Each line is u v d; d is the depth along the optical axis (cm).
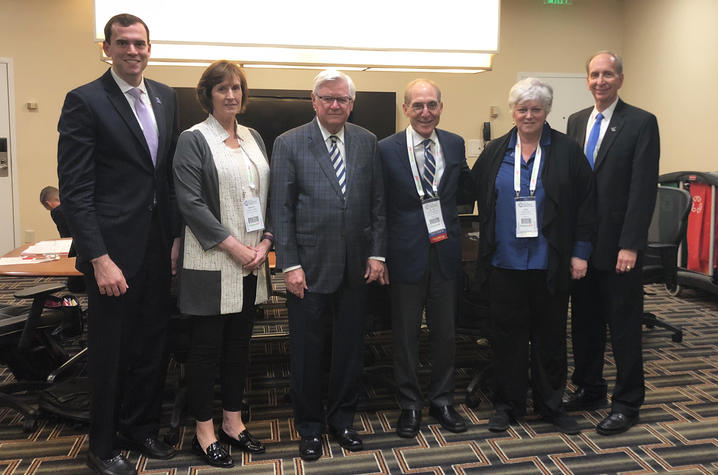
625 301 257
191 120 623
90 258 208
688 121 597
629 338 258
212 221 219
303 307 236
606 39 699
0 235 626
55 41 613
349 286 238
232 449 247
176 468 232
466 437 256
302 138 234
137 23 211
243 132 238
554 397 264
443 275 254
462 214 402
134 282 221
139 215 218
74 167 205
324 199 230
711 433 258
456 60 359
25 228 630
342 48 314
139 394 240
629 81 690
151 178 221
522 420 272
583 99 701
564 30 690
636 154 248
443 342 264
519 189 249
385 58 354
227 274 224
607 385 307
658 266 381
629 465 232
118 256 216
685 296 515
